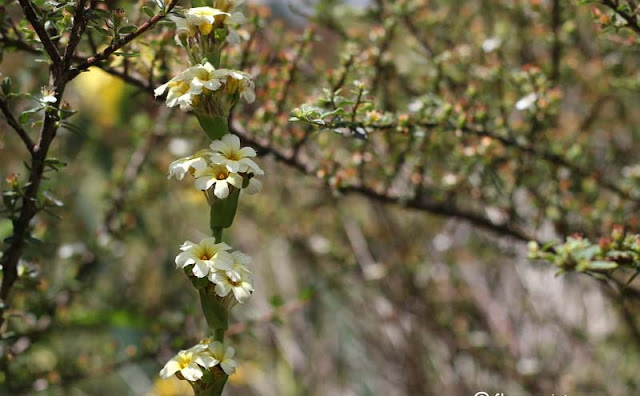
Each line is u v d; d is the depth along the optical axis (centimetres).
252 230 125
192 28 50
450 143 74
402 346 109
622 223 71
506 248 82
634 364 104
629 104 97
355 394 119
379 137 73
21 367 74
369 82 71
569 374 101
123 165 93
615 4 58
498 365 100
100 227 88
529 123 71
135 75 63
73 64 61
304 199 109
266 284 124
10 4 61
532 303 112
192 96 49
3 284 58
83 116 101
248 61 68
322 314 123
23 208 56
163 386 97
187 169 48
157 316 96
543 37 79
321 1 78
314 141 76
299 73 72
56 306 78
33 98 52
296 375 119
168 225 116
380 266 101
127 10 68
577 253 53
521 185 75
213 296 49
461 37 85
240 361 102
